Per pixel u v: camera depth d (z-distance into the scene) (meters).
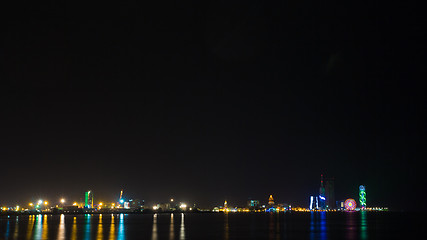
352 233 105.88
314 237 91.50
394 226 147.75
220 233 101.56
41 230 106.00
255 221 196.38
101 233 96.81
